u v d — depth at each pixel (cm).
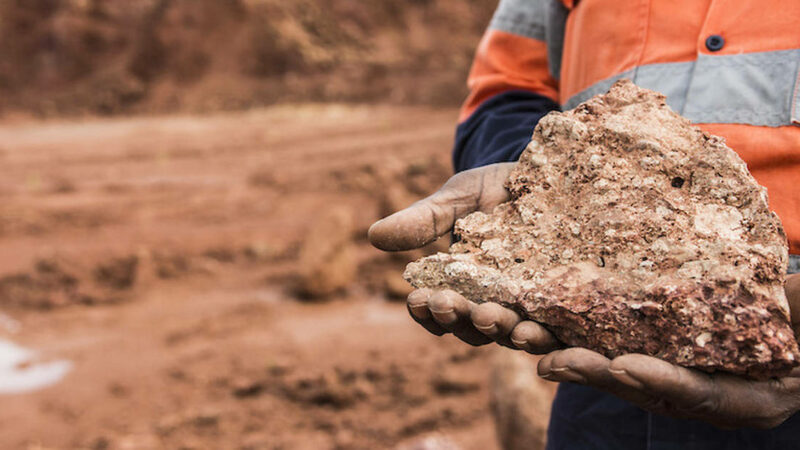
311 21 2267
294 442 387
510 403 316
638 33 121
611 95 112
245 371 457
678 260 95
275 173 1011
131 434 394
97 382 452
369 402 423
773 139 107
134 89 2283
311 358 472
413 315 96
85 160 1188
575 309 94
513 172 110
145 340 512
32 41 2548
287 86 2095
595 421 129
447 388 433
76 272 635
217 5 2325
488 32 157
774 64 108
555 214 105
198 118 1964
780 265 92
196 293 606
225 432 397
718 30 113
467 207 109
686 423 118
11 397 435
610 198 102
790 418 112
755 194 98
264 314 553
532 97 145
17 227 761
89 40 2505
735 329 86
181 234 746
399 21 2361
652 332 91
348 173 973
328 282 585
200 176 1032
